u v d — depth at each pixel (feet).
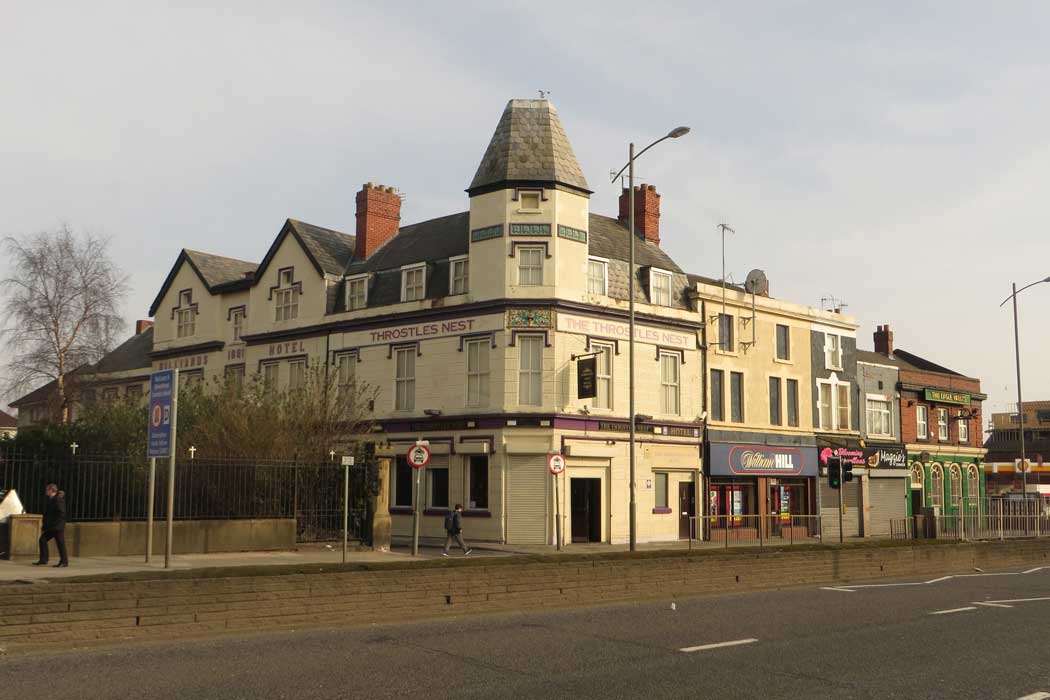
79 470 70.23
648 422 114.21
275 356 130.62
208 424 91.61
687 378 121.39
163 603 40.65
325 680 33.14
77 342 150.10
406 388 115.44
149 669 34.30
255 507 79.51
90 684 31.65
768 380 133.90
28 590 37.11
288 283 131.23
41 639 37.24
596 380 105.19
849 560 75.46
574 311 108.58
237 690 31.24
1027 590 67.72
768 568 68.54
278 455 88.48
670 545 107.96
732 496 126.82
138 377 158.71
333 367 121.49
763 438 130.62
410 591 48.93
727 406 126.21
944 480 165.07
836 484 95.45
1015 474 247.50
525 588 53.83
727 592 64.95
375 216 130.52
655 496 116.67
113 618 39.17
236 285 139.33
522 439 105.19
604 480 110.11
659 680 34.32
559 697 31.32
